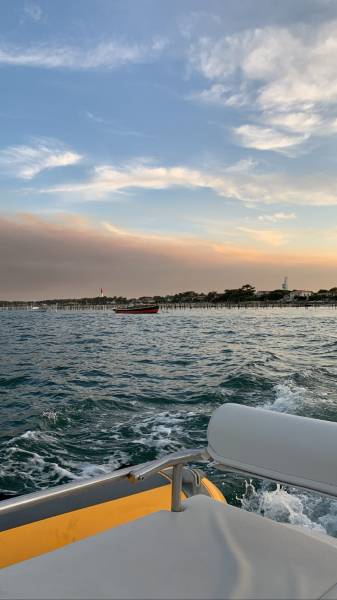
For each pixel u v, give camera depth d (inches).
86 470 233.5
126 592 50.1
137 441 282.0
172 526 62.7
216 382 502.3
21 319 3769.7
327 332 1569.9
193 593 49.7
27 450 264.7
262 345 1020.5
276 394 412.5
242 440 61.6
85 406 390.6
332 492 53.5
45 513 87.8
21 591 50.4
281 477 57.5
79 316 4776.1
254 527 62.3
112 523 85.0
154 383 520.7
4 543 78.8
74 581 52.0
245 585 50.8
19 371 645.9
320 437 56.6
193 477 90.1
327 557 56.1
